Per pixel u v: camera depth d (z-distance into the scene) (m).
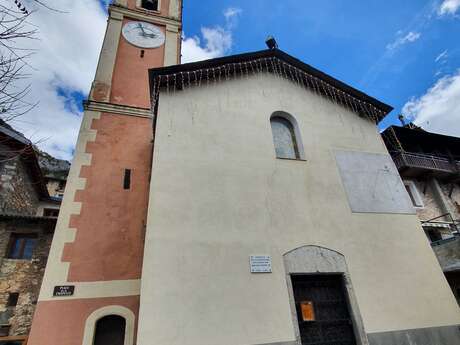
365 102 8.49
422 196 12.67
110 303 6.22
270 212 5.72
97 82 9.72
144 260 4.53
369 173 7.27
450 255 9.06
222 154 6.08
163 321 4.16
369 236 6.21
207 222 5.18
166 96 6.51
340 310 5.37
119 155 8.43
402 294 5.68
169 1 13.69
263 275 5.01
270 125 7.05
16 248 10.22
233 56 7.46
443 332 5.46
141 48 11.34
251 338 4.42
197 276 4.64
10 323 9.07
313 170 6.70
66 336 5.65
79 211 7.17
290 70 8.24
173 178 5.43
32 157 12.23
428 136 13.22
